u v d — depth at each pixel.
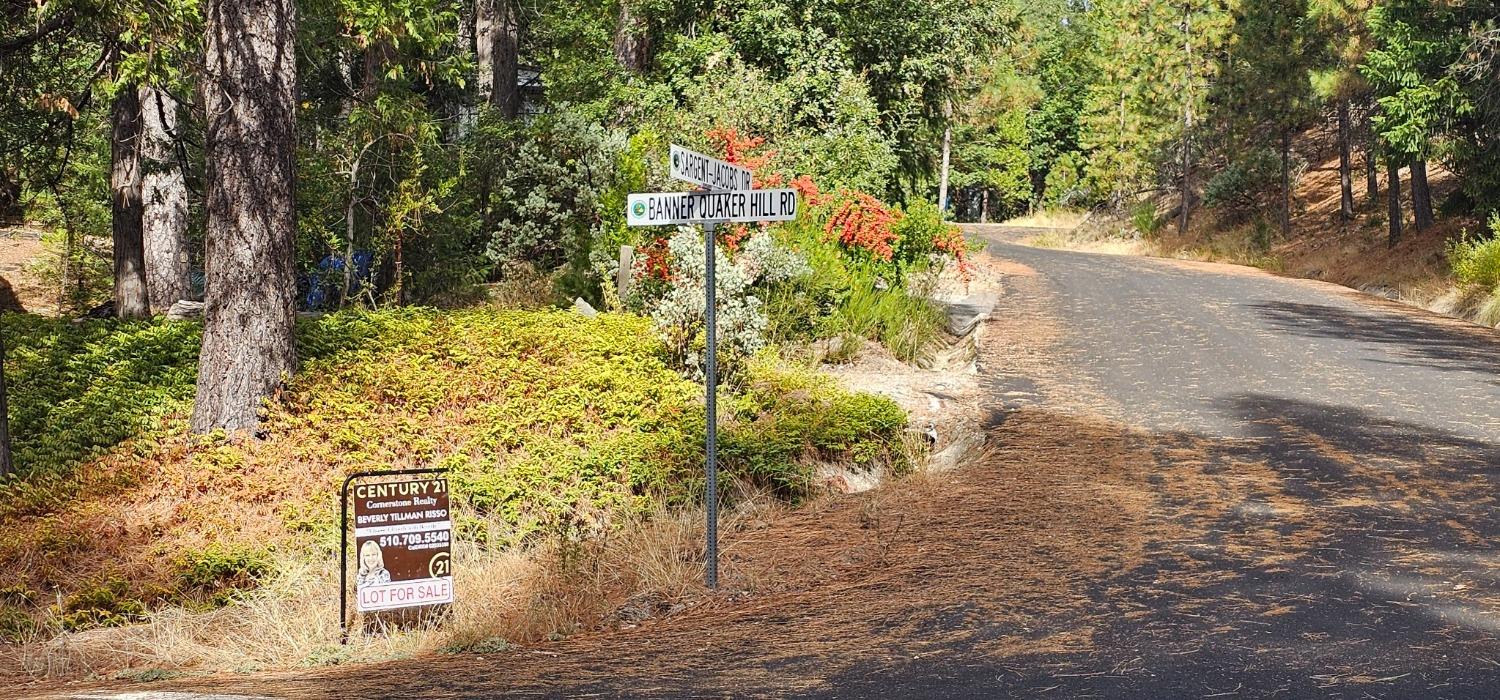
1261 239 42.88
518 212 22.62
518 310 17.62
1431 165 42.03
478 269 22.81
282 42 12.17
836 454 12.07
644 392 13.38
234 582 9.24
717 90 23.53
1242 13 47.41
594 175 22.52
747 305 14.60
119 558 9.71
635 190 18.67
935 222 20.47
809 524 10.02
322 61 22.53
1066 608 7.21
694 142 21.80
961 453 12.65
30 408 13.01
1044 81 89.50
